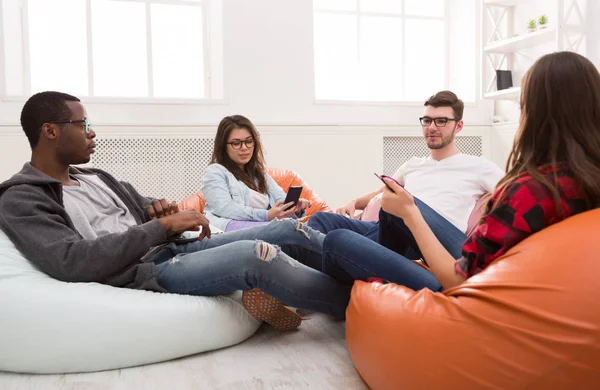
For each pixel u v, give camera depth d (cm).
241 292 188
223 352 163
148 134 377
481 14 444
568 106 109
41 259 152
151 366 152
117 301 151
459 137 466
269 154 405
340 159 425
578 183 110
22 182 159
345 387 137
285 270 162
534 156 114
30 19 378
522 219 111
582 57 111
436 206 227
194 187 391
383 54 474
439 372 109
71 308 146
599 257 100
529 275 104
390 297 128
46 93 167
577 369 97
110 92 399
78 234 159
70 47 387
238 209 259
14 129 346
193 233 211
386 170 446
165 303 157
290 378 142
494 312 105
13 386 139
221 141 278
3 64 354
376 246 153
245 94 405
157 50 408
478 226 119
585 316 97
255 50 405
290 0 410
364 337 130
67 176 175
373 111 443
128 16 398
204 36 416
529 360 100
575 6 372
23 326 143
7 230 156
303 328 186
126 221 185
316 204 334
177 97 407
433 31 490
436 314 114
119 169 373
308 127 412
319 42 455
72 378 144
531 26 403
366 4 465
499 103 473
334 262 161
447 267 124
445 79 496
